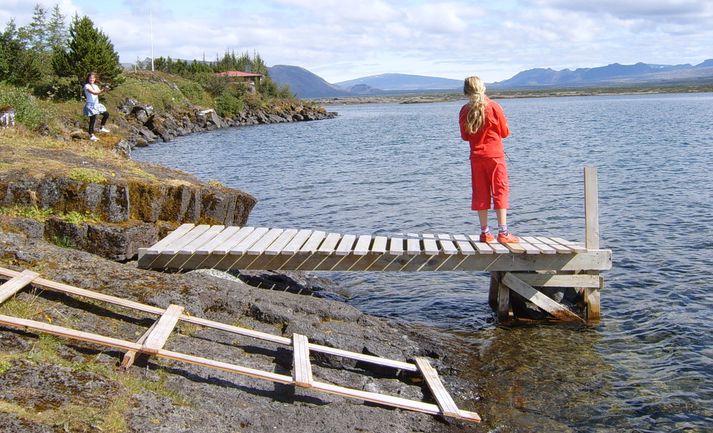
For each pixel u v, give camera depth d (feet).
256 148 137.28
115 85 169.07
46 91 153.17
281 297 31.12
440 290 40.47
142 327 24.30
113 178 36.68
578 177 86.79
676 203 66.39
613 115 245.04
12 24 150.20
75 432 16.01
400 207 69.15
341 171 98.12
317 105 333.83
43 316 22.86
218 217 41.11
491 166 33.50
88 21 161.99
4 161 38.27
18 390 17.28
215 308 27.53
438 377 25.35
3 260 26.66
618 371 27.96
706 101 368.89
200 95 236.63
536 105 425.69
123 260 33.76
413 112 368.48
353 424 21.08
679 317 34.27
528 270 33.63
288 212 67.05
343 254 32.83
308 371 22.45
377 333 29.25
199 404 19.99
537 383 26.81
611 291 39.37
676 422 23.58
